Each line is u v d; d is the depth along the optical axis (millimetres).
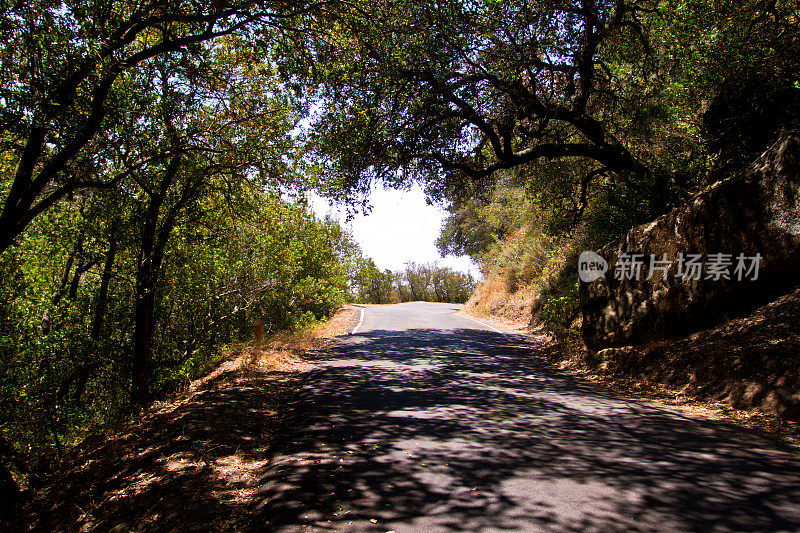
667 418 5574
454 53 10562
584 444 4742
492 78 11086
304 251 17062
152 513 3645
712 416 5543
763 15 7766
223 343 15078
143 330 10594
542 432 5180
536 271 18609
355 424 5637
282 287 16359
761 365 5781
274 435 5402
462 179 14438
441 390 7336
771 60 7949
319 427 5543
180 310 13172
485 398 6797
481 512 3354
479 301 24125
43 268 10344
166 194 11234
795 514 3154
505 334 14703
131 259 11531
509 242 22062
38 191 5930
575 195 15164
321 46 8336
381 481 3961
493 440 4945
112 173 8734
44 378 9414
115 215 10422
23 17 5367
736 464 4074
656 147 12469
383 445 4867
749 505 3307
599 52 12727
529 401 6590
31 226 9602
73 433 9836
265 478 4145
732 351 6297
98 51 5875
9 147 6008
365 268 23812
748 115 9086
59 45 5527
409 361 10008
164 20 6652
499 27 10273
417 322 18984
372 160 11484
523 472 4070
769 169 6668
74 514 4059
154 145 8312
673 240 7883
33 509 4512
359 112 10203
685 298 7656
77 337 10266
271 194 11320
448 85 10852
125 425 7102
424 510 3416
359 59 9133
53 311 10203
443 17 9680
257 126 10570
